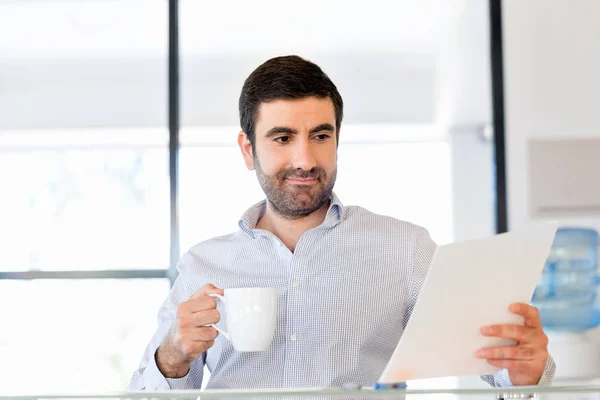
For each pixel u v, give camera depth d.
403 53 3.99
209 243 1.69
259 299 1.25
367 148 4.12
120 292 3.42
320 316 1.54
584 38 3.23
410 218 4.18
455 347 1.20
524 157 3.22
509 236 1.17
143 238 3.70
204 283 1.61
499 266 1.17
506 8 3.27
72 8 3.89
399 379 1.18
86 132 4.12
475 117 4.33
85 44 4.06
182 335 1.29
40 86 4.14
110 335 3.42
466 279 1.14
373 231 1.61
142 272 3.37
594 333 3.05
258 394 1.05
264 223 1.67
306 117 1.50
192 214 3.53
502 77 3.25
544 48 3.25
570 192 3.19
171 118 3.44
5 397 1.08
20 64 4.13
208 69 3.95
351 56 4.00
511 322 1.24
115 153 3.81
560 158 3.21
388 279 1.58
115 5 3.88
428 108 4.14
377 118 4.12
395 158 4.16
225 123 3.93
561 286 3.09
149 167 3.78
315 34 3.87
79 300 3.43
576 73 3.23
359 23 3.84
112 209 3.76
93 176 3.82
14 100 4.14
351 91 4.11
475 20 3.67
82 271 3.38
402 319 1.59
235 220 3.53
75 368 3.40
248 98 1.55
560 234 3.15
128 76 4.13
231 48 3.90
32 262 3.75
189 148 3.56
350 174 4.07
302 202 1.53
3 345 3.42
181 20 3.82
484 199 4.49
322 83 1.52
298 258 1.58
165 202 3.66
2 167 3.90
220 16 3.79
